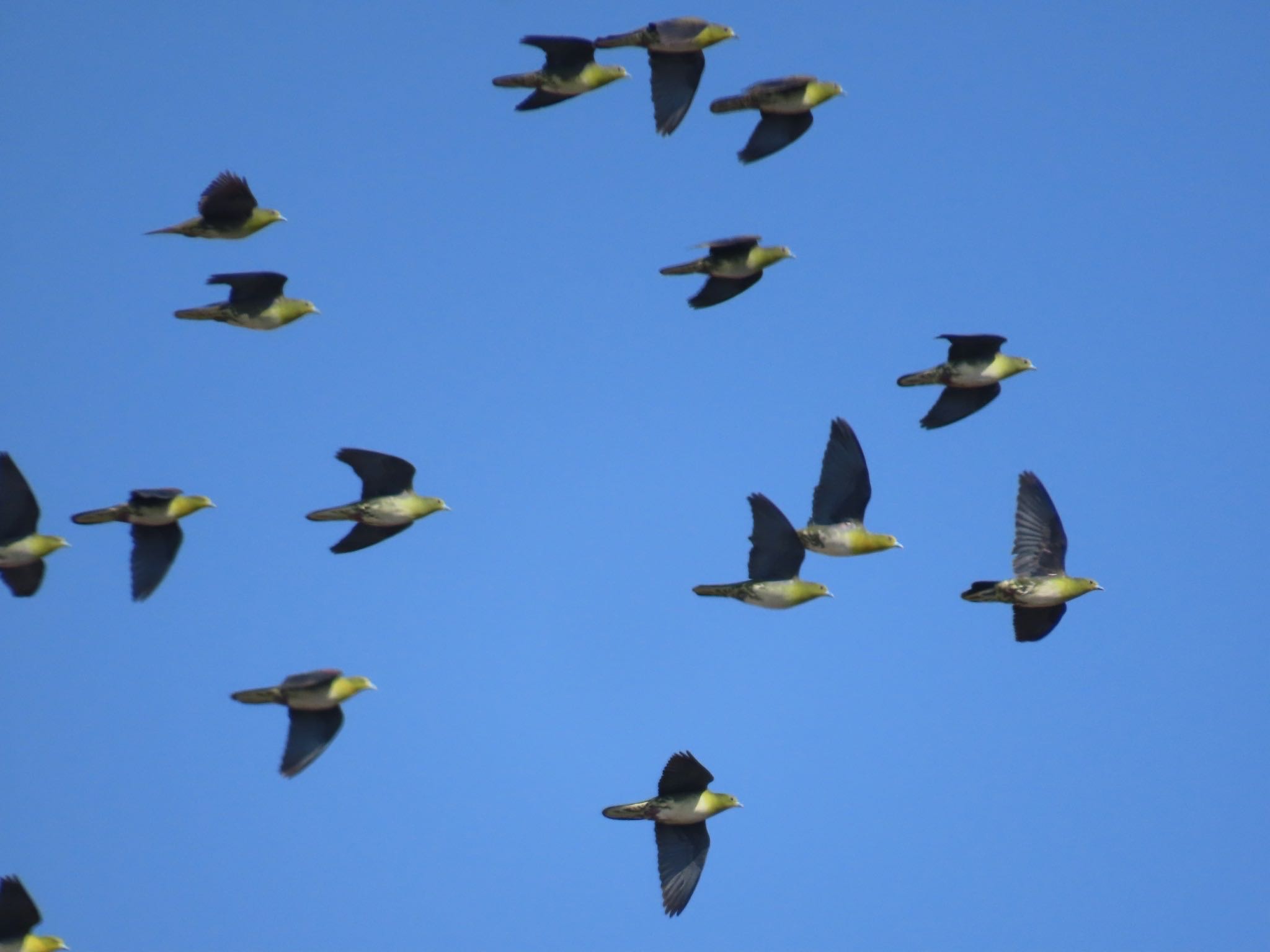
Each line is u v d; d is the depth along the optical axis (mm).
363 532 29766
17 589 29000
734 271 31234
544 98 30391
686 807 27219
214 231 29234
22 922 25656
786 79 30719
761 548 28625
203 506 29094
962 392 31906
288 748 27125
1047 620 29562
